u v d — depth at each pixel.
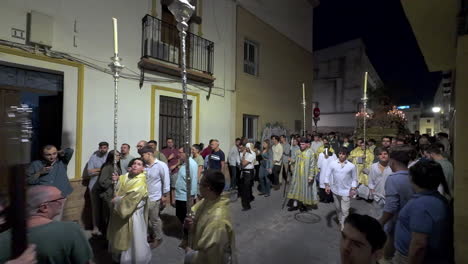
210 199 2.17
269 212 6.09
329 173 5.10
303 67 14.49
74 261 1.62
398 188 2.60
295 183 6.07
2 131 1.13
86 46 5.23
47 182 3.88
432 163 2.03
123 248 3.12
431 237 1.85
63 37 4.89
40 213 1.59
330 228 5.10
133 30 6.13
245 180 6.32
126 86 5.97
